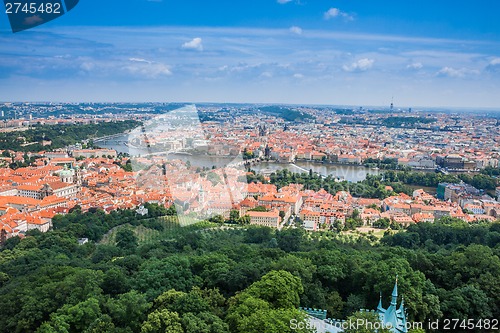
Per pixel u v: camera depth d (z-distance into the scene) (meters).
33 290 162.12
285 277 151.38
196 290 158.25
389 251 199.38
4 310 153.62
